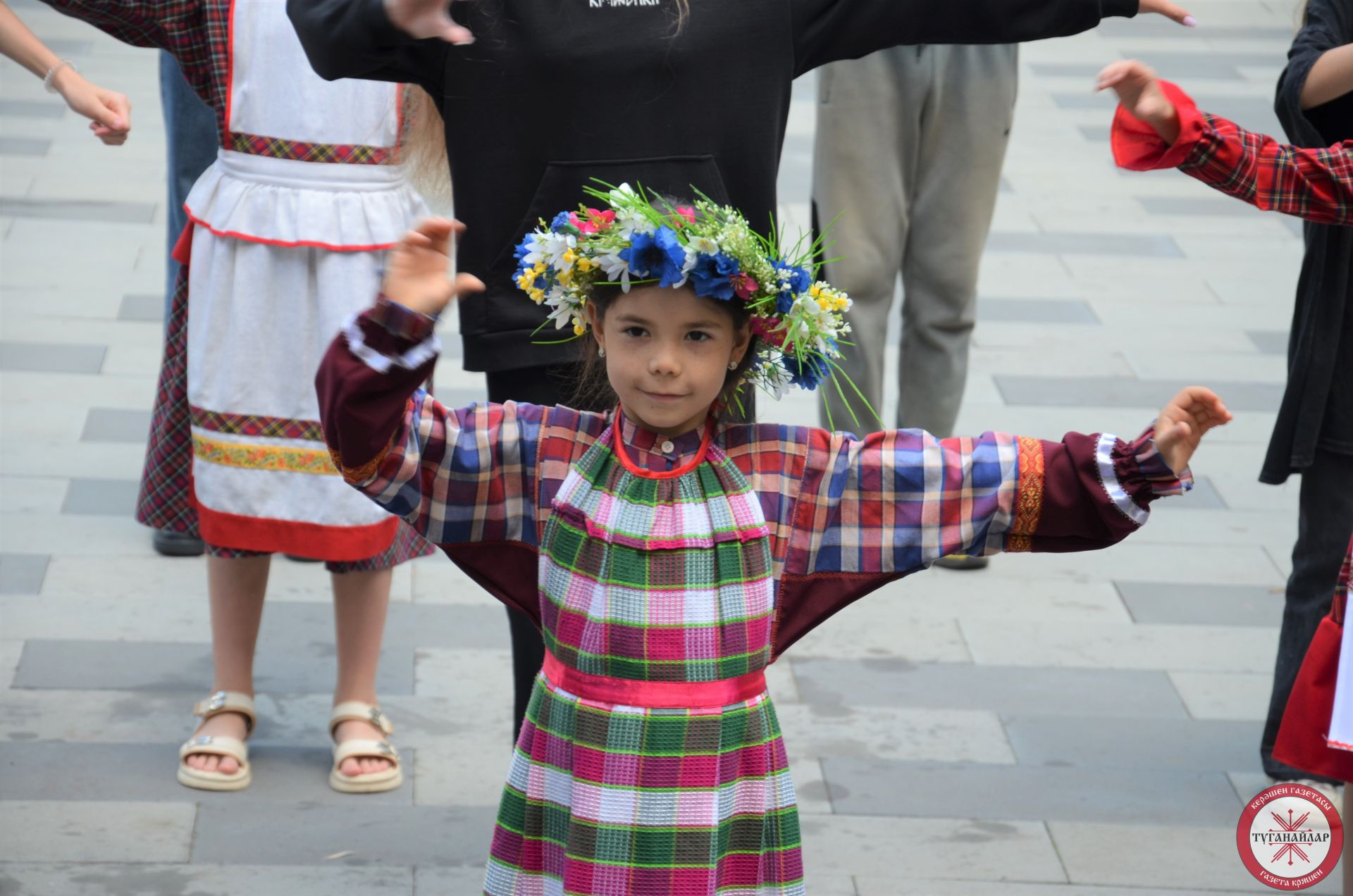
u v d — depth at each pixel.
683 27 3.77
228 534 4.80
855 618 6.27
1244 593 6.56
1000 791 5.08
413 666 5.68
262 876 4.43
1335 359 4.76
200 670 5.56
